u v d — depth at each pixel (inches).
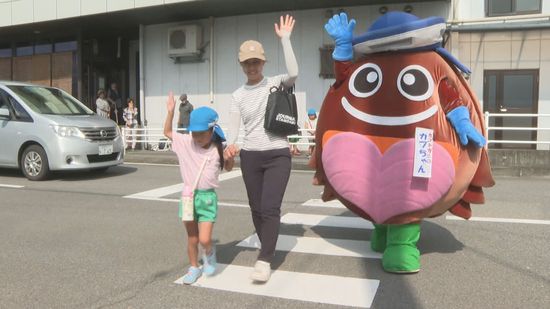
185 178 163.0
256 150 169.5
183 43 650.2
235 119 173.0
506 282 166.7
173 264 188.5
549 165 439.8
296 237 226.2
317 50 601.6
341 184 177.8
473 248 205.8
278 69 620.1
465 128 165.3
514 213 271.1
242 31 634.8
